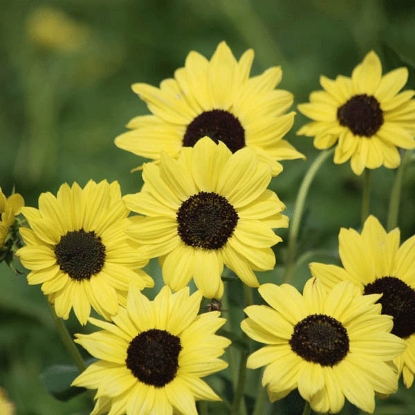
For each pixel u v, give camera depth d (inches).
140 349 40.9
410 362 42.4
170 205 42.7
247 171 42.5
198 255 42.4
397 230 43.1
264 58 65.9
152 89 45.6
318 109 46.1
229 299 46.9
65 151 67.4
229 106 45.1
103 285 42.4
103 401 41.0
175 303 41.5
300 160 56.2
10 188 67.3
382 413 48.6
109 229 42.9
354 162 45.2
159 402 40.7
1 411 45.4
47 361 53.9
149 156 45.0
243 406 45.8
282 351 41.1
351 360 41.0
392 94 45.4
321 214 56.9
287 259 46.6
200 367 40.7
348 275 42.8
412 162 47.5
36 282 42.3
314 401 40.6
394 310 42.6
